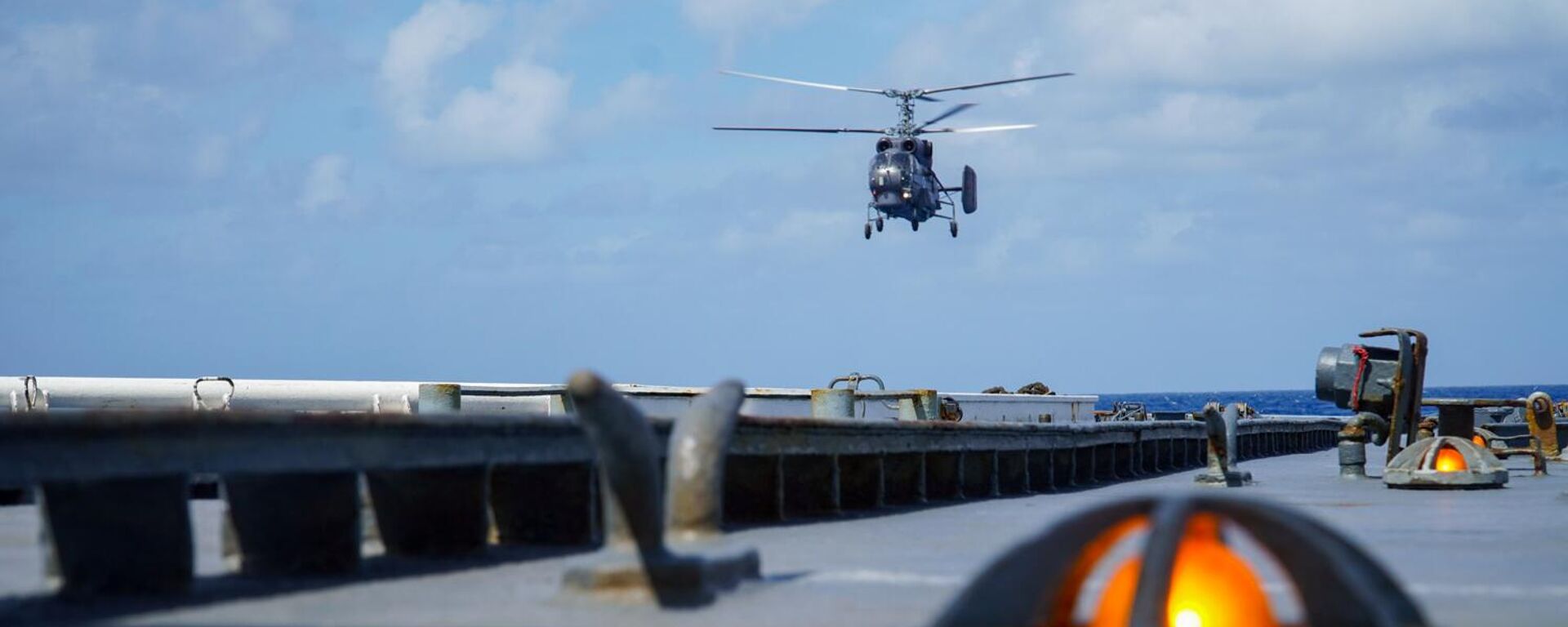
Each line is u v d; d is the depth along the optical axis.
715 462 7.73
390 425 7.80
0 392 17.02
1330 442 45.47
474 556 8.82
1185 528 4.55
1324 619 4.57
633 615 6.55
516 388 18.20
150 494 6.71
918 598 7.19
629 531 6.86
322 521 7.78
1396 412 20.50
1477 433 25.08
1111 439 22.38
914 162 56.78
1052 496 18.14
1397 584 4.70
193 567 6.92
